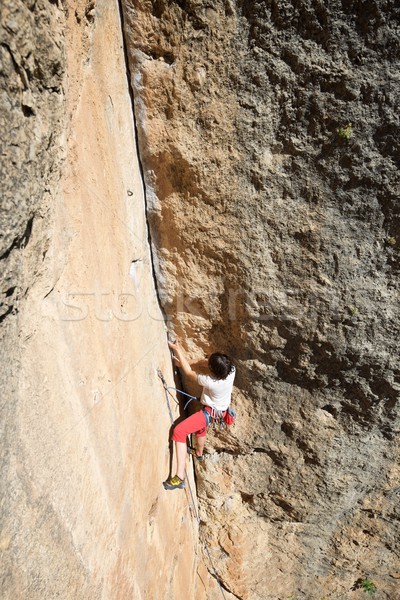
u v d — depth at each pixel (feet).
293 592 18.16
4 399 5.41
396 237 9.41
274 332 11.43
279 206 9.67
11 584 5.44
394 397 11.85
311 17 7.64
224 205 9.93
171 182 9.99
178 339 12.66
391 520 15.55
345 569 17.24
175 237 10.77
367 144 8.53
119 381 9.09
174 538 13.28
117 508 8.84
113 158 8.50
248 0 7.68
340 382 11.94
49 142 5.72
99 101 7.63
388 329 10.59
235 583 17.38
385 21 7.41
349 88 8.08
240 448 14.57
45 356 6.37
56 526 6.49
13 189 4.89
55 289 6.75
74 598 6.93
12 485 5.55
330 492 14.78
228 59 8.30
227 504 16.28
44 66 5.24
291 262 10.28
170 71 8.59
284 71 8.21
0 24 4.31
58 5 5.56
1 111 4.52
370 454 13.55
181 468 12.45
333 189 9.19
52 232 6.31
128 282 9.66
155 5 7.94
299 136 8.79
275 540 16.89
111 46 7.89
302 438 13.58
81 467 7.28
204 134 9.18
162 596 11.84
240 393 13.26
